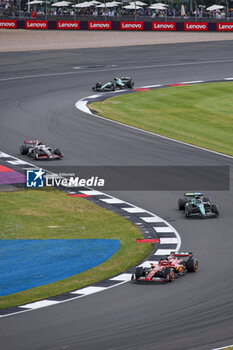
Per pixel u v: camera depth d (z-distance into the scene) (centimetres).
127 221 11231
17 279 8288
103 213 11719
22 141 16925
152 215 11544
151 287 7844
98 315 6806
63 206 12156
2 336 6253
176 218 11331
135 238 10288
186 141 17138
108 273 8562
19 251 9575
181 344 5922
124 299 7375
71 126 18412
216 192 12800
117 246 9881
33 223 11150
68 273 8550
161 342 5981
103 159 15262
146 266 8856
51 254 9444
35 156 15288
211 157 15538
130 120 19425
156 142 16912
